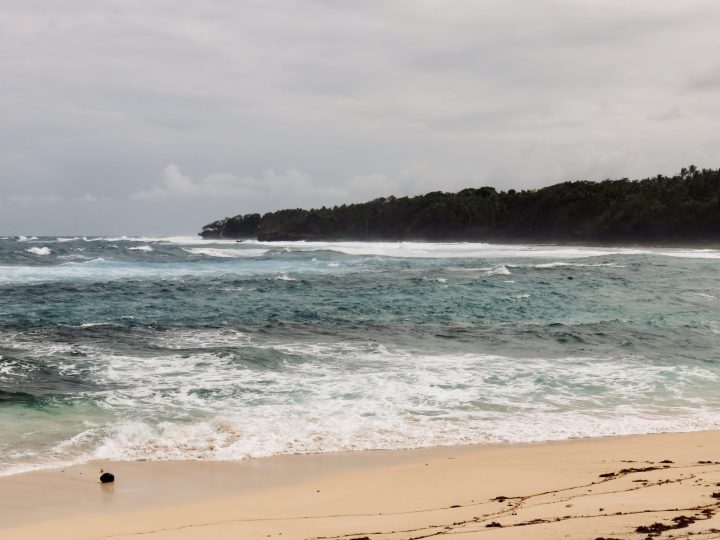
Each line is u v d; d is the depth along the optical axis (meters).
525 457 9.42
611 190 141.88
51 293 29.38
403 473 8.76
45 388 12.90
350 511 7.19
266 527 6.61
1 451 9.46
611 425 11.16
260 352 16.30
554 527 5.95
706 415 11.77
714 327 20.75
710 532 5.52
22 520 7.09
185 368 14.77
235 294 29.75
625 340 18.59
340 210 192.12
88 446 9.79
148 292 30.28
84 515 7.25
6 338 18.25
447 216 164.12
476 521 6.45
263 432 10.59
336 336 19.16
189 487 8.29
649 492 7.19
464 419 11.43
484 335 19.38
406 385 13.56
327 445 10.09
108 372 14.33
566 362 15.88
